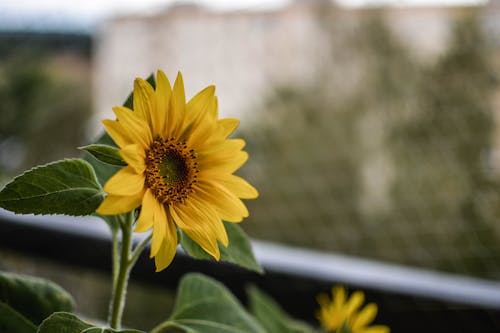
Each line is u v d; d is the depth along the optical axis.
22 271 1.19
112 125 0.47
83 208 0.47
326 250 2.37
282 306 1.07
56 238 1.10
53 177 0.47
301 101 2.53
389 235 2.26
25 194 0.46
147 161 0.50
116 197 0.45
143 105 0.50
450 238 2.06
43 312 0.57
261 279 1.05
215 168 0.54
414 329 1.08
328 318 0.85
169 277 1.04
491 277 1.97
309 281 1.06
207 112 0.54
